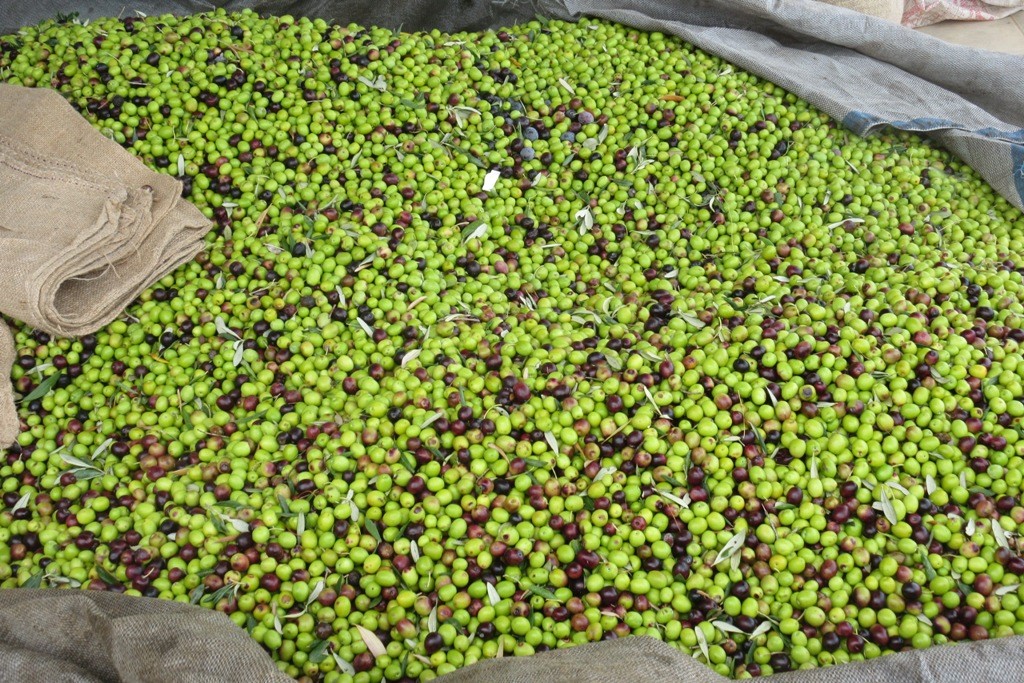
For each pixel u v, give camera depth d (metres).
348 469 1.13
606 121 1.55
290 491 1.11
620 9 1.73
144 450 1.16
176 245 1.30
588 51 1.65
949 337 1.24
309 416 1.17
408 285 1.29
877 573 1.09
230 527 1.06
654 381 1.19
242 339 1.25
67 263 1.20
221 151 1.42
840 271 1.34
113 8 1.64
